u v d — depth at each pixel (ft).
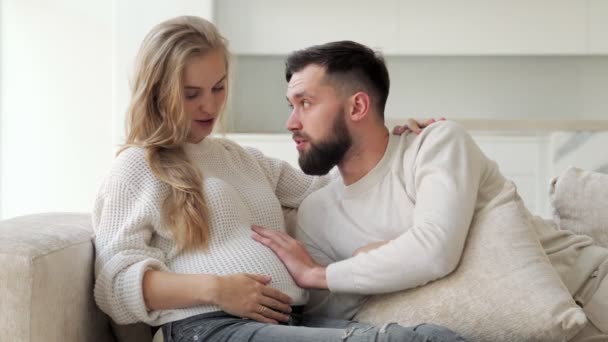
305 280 5.02
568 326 4.42
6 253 4.14
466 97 16.38
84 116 16.26
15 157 16.35
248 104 16.66
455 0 15.21
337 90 5.35
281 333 4.29
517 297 4.55
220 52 5.41
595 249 5.43
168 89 5.19
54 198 16.33
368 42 15.31
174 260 4.94
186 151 5.41
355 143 5.44
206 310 4.56
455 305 4.63
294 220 6.09
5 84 16.33
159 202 4.91
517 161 14.20
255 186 5.70
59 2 16.25
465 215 4.83
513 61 16.29
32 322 4.13
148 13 14.57
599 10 15.08
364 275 4.80
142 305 4.49
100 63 16.25
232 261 4.87
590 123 13.96
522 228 4.91
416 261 4.68
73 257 4.63
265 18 15.42
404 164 5.41
